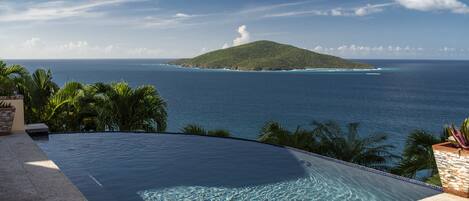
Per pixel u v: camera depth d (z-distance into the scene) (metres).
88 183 8.62
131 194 8.00
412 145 12.37
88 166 9.96
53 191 6.05
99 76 180.88
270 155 11.70
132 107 19.56
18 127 10.61
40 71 19.67
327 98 114.25
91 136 13.66
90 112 19.47
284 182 8.98
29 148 8.70
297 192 8.27
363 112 86.38
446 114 83.62
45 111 18.89
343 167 10.22
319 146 16.09
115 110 19.20
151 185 8.63
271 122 17.69
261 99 109.69
